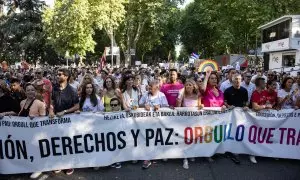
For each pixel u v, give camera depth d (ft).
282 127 23.91
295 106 25.13
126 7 151.23
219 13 143.33
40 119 21.50
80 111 22.63
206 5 145.69
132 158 23.02
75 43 82.74
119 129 22.63
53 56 145.48
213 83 24.07
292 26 102.78
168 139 23.30
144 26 166.50
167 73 37.68
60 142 21.86
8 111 22.80
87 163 22.25
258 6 125.70
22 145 21.47
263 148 24.08
